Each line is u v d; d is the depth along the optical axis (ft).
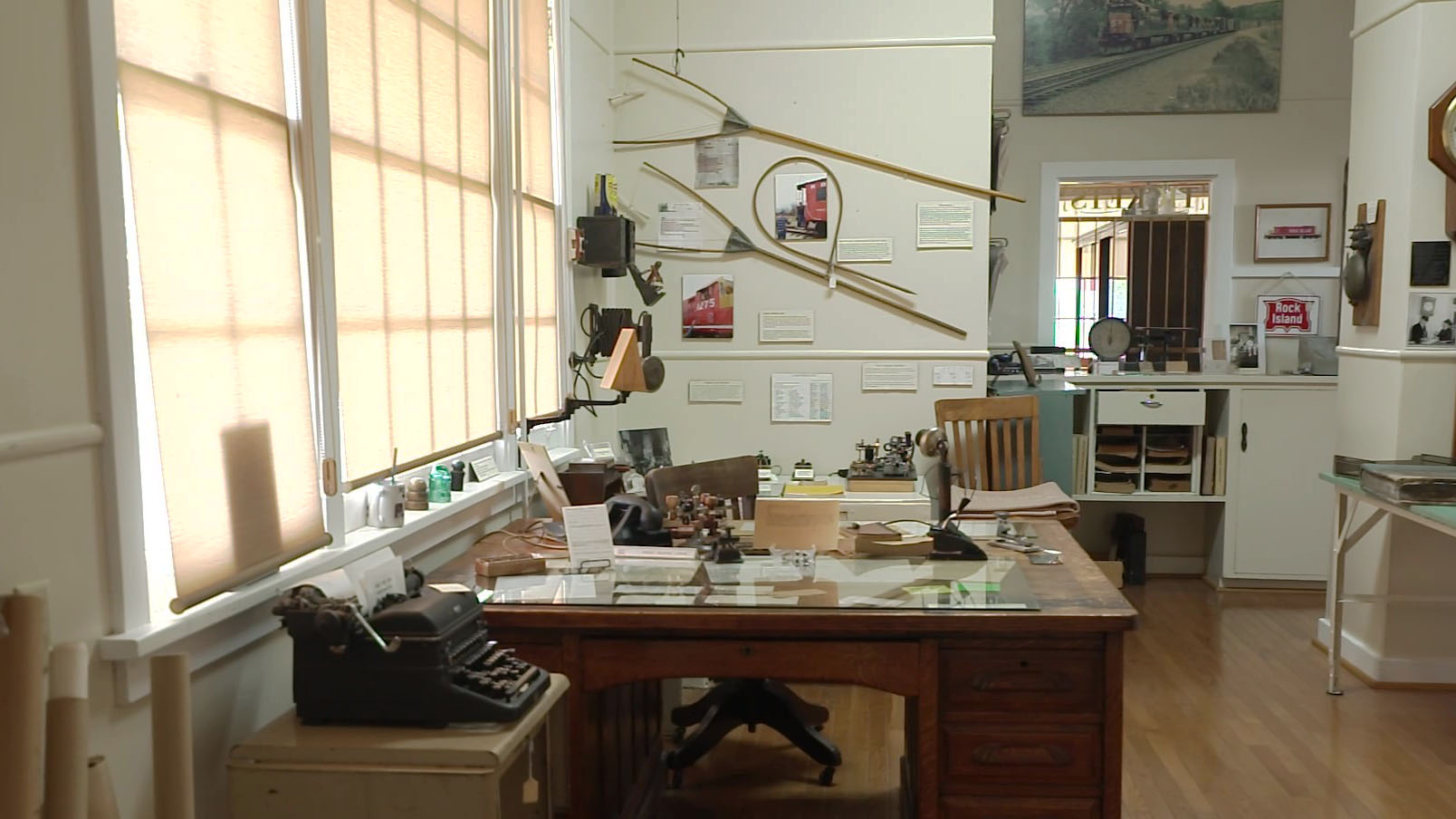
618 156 15.31
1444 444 13.33
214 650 5.98
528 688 6.28
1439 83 13.04
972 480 14.88
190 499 5.83
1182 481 19.12
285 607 5.95
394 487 8.25
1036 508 12.27
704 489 11.43
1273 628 16.70
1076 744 7.78
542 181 12.15
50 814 4.17
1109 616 7.52
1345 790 10.74
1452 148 12.82
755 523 9.59
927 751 7.84
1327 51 19.27
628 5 15.17
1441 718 12.73
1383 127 14.02
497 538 10.01
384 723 6.01
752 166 15.19
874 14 14.85
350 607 5.92
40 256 4.77
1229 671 14.56
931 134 14.90
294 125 7.00
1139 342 20.01
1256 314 19.77
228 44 6.31
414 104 8.87
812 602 7.87
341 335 7.69
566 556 9.23
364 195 8.01
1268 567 18.89
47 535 4.83
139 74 5.53
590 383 14.02
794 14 14.94
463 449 9.79
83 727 4.24
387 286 8.39
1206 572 20.12
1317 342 18.80
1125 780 11.02
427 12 9.11
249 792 5.69
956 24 14.76
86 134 5.04
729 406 15.48
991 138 15.90
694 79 15.14
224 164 6.23
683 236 15.33
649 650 7.86
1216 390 19.25
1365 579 14.44
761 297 15.34
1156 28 19.57
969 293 15.05
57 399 4.88
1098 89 19.76
